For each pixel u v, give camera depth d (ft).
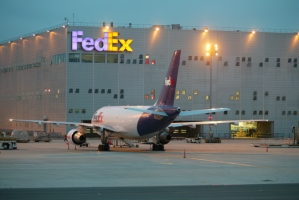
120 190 72.54
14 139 187.93
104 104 318.86
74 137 177.78
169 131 181.98
